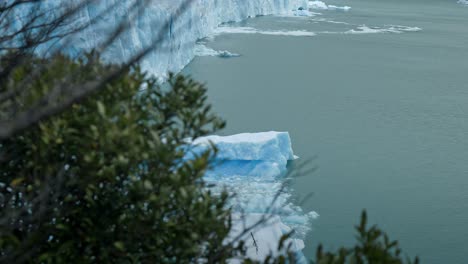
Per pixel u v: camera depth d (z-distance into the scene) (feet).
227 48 304.71
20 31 22.98
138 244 22.40
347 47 336.49
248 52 298.56
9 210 19.58
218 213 22.84
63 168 20.02
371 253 17.06
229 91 219.20
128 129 20.33
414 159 154.61
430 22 476.13
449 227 114.42
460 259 102.06
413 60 309.01
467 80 264.52
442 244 107.24
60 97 17.12
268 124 182.70
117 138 20.06
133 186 20.90
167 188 20.76
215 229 22.30
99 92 22.11
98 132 20.20
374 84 247.91
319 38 360.69
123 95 22.76
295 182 130.93
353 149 160.45
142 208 21.97
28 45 22.61
